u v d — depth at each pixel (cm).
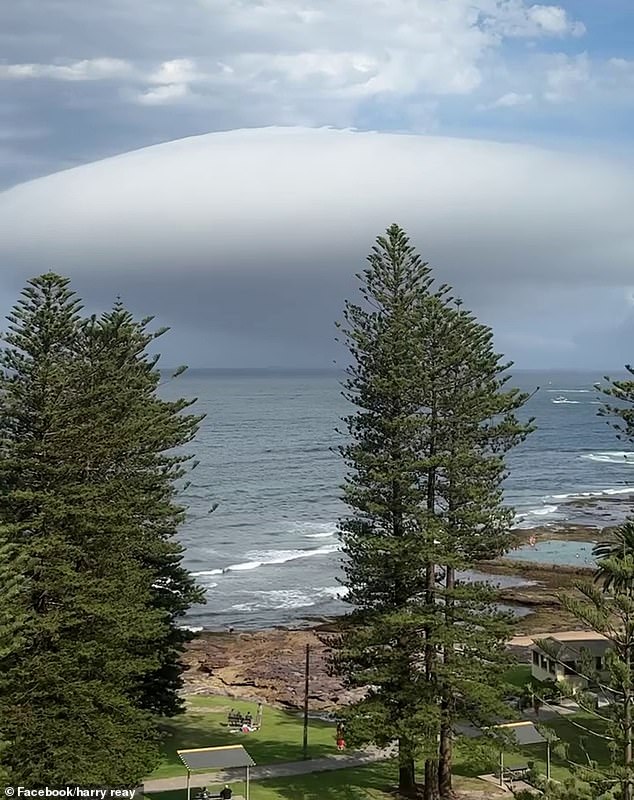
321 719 3678
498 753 2723
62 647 2209
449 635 2459
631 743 1692
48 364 2359
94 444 2388
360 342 2703
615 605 1814
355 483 2714
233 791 2652
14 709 2111
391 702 2555
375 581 2625
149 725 2420
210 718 3625
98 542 2369
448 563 2455
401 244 2730
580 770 1720
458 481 2584
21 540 2208
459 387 2642
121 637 2281
